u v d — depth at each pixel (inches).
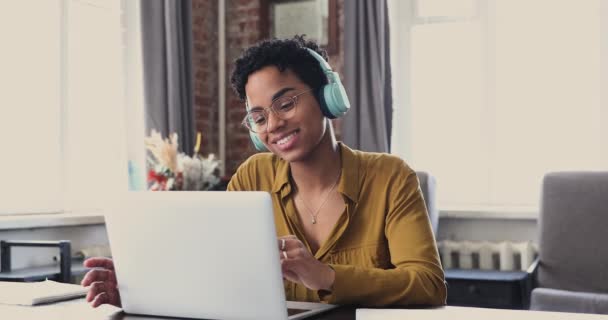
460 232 172.9
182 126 175.3
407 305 61.5
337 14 190.1
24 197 153.3
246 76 66.5
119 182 175.6
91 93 169.5
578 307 124.1
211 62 202.7
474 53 181.2
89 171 168.7
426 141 185.8
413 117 186.7
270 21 199.0
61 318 57.1
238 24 201.9
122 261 57.9
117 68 175.3
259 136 66.7
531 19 175.6
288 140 65.7
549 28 174.1
